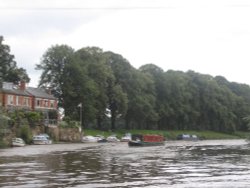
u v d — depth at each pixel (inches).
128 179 1214.3
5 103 3882.9
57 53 4603.8
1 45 4530.0
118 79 5177.2
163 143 3617.1
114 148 2888.8
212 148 3031.5
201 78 6560.0
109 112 5152.6
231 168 1519.4
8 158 1879.9
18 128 3238.2
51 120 3922.2
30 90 4367.6
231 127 6604.3
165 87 5876.0
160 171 1414.9
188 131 6107.3
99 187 1070.4
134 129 5516.7
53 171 1389.0
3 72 4525.1
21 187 1061.8
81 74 4522.6
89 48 4904.0
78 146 3122.5
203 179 1218.0
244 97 7568.9
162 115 5807.1
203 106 6476.4
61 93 4613.7
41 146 3048.7
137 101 5206.7
